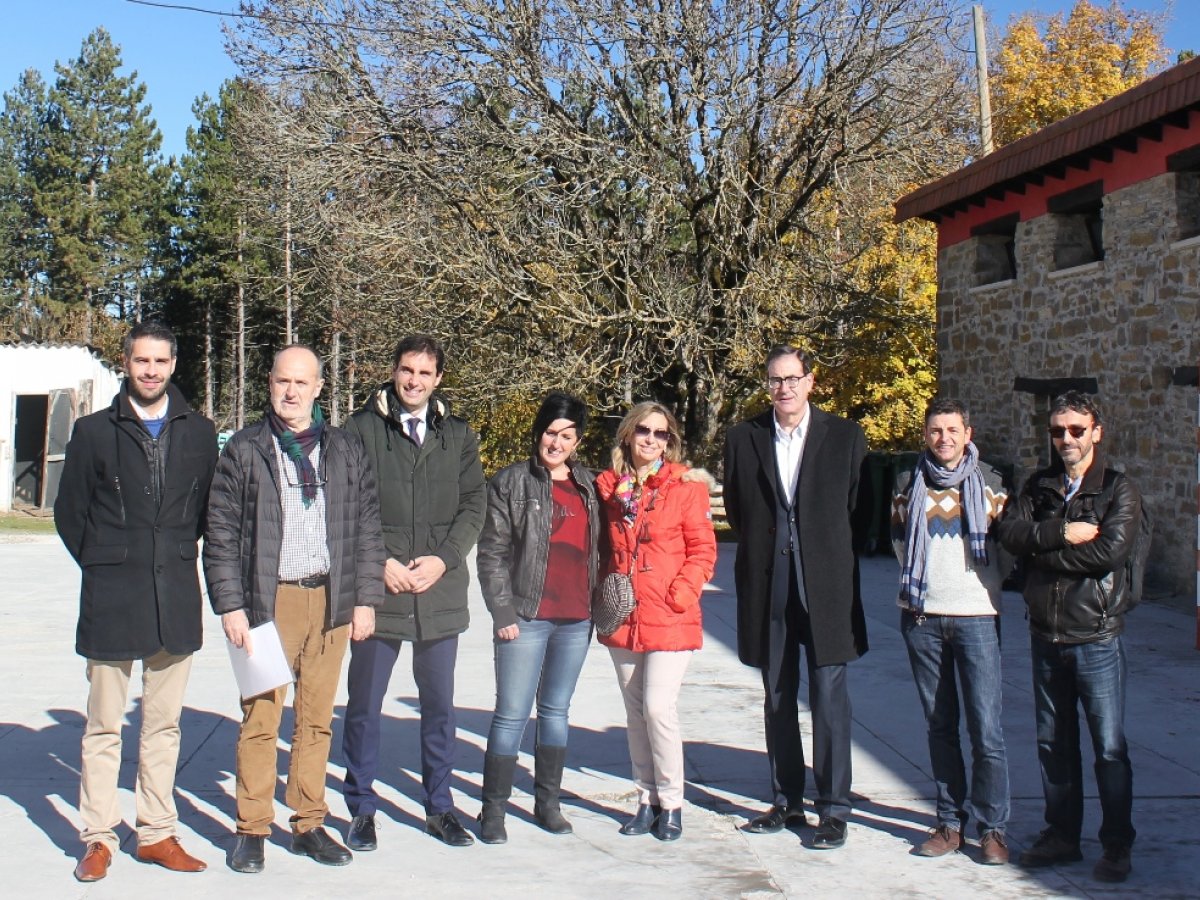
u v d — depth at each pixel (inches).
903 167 737.6
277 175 784.3
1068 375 499.2
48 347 891.4
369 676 180.4
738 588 192.5
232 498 168.9
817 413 189.2
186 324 2003.0
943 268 625.0
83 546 167.6
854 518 187.9
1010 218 549.0
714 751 237.0
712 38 687.1
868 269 801.6
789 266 758.5
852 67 700.7
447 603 183.0
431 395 188.9
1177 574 424.2
